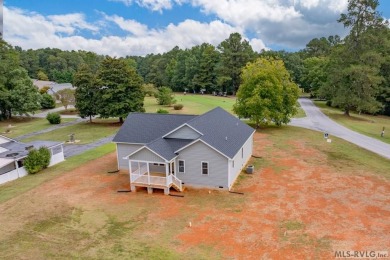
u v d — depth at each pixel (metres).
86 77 50.09
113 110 48.78
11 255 15.15
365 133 41.53
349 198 20.80
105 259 14.71
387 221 17.66
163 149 23.09
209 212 19.39
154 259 14.64
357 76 51.69
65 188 23.91
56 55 169.00
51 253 15.28
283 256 14.66
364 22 54.44
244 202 20.69
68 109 70.69
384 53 59.38
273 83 43.75
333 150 32.91
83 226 17.97
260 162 29.19
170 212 19.53
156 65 130.75
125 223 18.22
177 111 63.78
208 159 22.88
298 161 29.25
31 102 58.56
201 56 111.50
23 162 28.16
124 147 27.19
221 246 15.61
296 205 19.94
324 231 16.73
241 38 99.12
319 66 84.00
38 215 19.44
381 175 25.12
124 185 24.38
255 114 44.25
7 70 58.09
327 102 71.38
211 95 100.94
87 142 39.47
